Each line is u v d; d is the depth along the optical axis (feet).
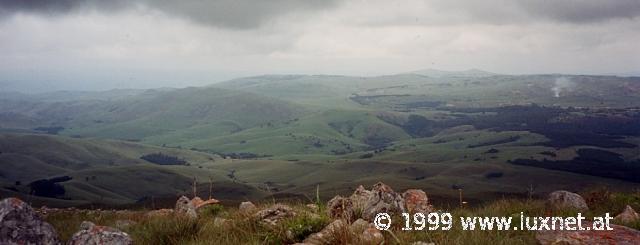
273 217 33.35
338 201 34.78
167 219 37.14
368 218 32.76
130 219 48.29
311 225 29.84
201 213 46.19
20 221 27.20
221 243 29.55
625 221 35.99
